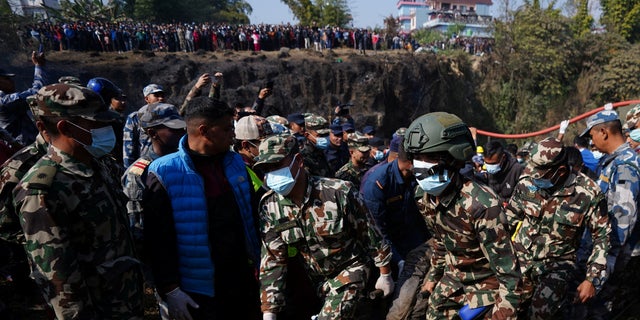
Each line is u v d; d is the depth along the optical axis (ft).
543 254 9.71
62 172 6.17
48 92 6.08
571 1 115.55
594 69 95.71
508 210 10.50
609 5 120.67
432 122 7.02
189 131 7.93
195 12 150.92
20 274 11.75
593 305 11.11
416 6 241.14
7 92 14.24
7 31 65.00
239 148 11.24
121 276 6.70
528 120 92.99
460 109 92.58
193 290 7.92
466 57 94.38
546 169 9.07
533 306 9.64
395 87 82.48
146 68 65.05
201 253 7.90
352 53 86.89
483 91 95.04
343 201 7.56
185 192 7.80
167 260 7.71
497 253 7.06
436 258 8.90
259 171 9.75
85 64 63.72
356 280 7.70
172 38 79.20
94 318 6.18
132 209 8.49
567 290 9.94
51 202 5.90
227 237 8.27
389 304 10.34
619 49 97.71
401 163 10.73
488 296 7.84
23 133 14.34
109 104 12.26
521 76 95.04
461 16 167.43
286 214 7.79
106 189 6.78
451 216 7.46
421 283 10.03
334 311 7.52
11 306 11.48
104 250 6.51
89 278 6.42
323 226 7.55
